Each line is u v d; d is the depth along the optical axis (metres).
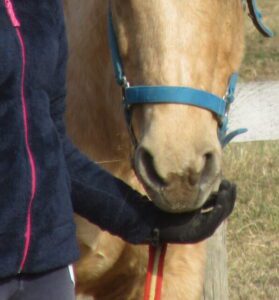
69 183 5.68
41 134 5.33
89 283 7.48
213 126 5.97
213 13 6.02
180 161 5.53
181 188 5.52
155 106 5.84
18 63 5.29
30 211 5.27
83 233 7.09
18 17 5.38
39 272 5.33
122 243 7.14
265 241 11.52
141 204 5.84
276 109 11.69
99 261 7.24
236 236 11.60
